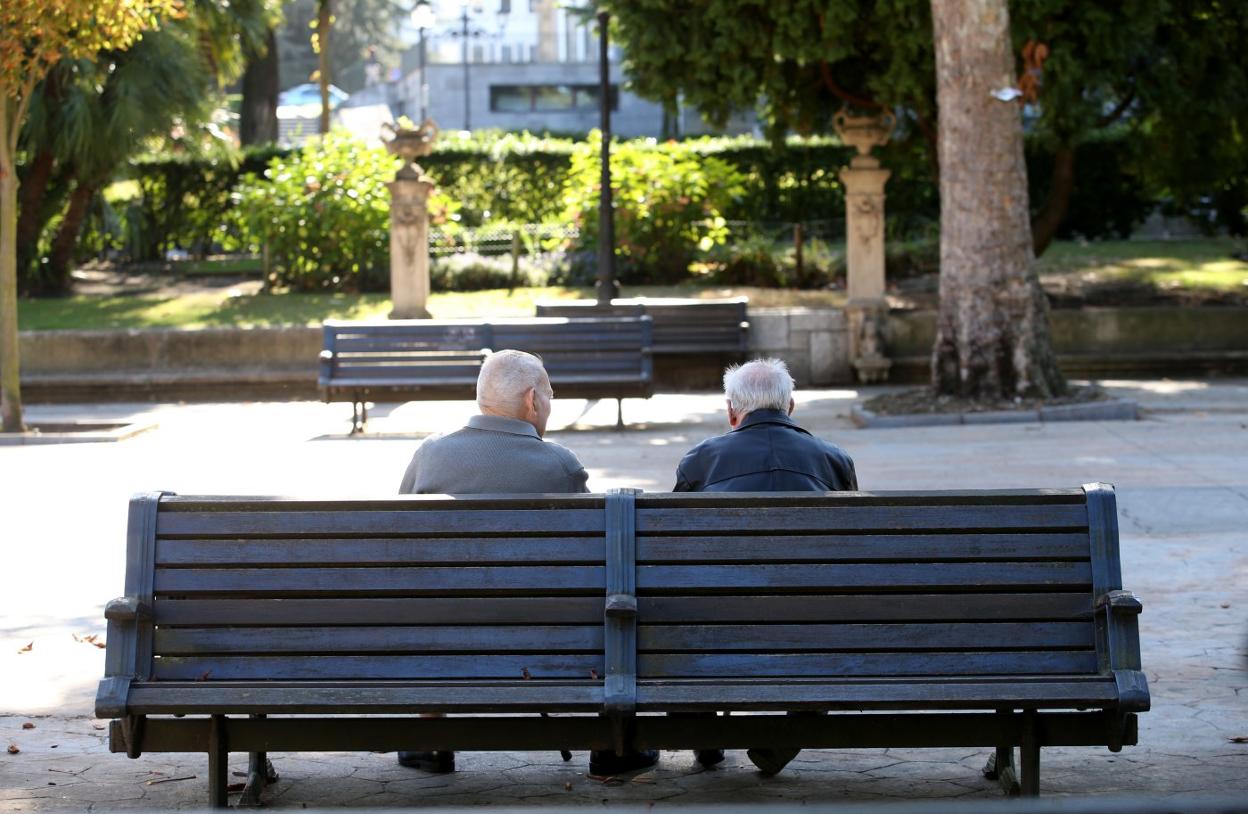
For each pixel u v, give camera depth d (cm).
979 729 420
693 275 2233
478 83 5291
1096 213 2631
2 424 1459
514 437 487
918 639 414
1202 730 518
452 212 2459
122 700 404
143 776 488
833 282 2206
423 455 489
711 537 419
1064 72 1772
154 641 421
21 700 573
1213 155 2020
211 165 2597
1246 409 1455
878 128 1855
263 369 1870
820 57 1795
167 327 1936
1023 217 1461
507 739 420
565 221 2266
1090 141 2586
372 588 420
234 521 423
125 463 1257
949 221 1473
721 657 414
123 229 2606
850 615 416
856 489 515
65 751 512
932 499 419
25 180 2281
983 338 1456
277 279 2278
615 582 415
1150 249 2469
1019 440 1264
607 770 489
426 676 416
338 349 1454
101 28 1386
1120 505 944
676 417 1548
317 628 420
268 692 408
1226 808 194
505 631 418
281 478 1152
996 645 414
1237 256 2370
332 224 2194
